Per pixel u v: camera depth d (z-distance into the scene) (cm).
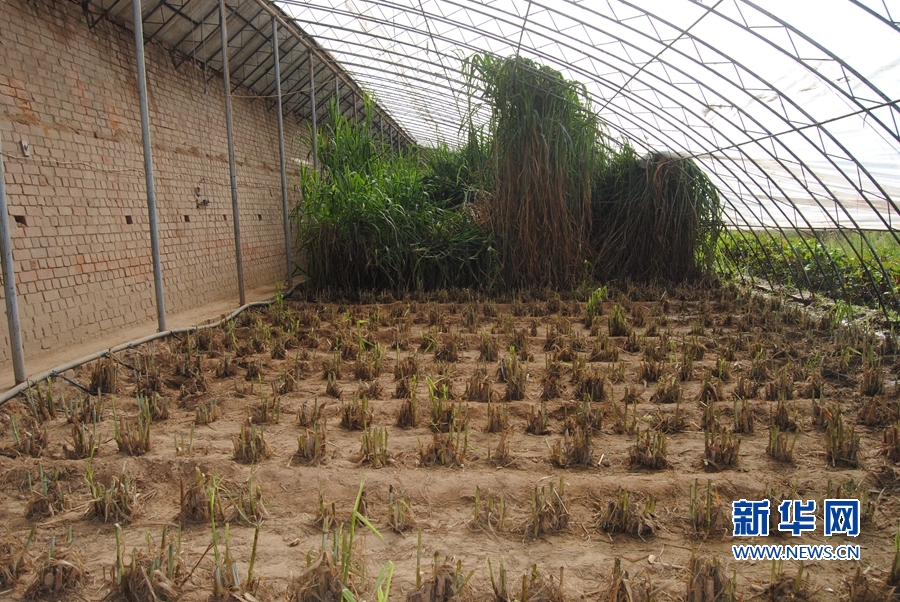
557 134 1373
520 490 455
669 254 1513
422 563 373
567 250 1402
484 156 1509
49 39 869
